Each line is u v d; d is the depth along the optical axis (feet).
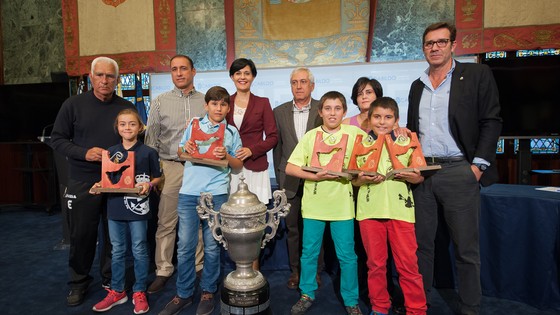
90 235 6.79
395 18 12.17
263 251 8.43
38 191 16.76
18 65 15.85
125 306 6.70
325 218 6.11
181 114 7.47
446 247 7.20
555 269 6.26
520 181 11.60
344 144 5.87
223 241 5.17
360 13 11.94
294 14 12.36
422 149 5.96
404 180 5.79
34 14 15.43
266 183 7.04
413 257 5.66
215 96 5.99
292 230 7.33
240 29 12.64
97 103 6.79
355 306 6.06
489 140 5.46
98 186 6.34
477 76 5.56
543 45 10.98
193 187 6.13
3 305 6.87
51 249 10.46
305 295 6.38
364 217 5.88
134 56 13.47
